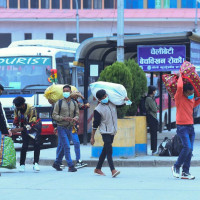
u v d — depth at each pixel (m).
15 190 27.00
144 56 51.59
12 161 35.78
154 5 170.88
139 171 35.88
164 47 51.25
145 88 43.25
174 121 80.50
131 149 40.09
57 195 25.33
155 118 42.38
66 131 35.94
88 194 25.58
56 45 61.72
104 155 33.41
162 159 39.12
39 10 167.12
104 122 32.53
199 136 61.34
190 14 163.88
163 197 24.72
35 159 36.25
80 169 37.66
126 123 39.88
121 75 41.47
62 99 35.69
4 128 34.16
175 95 30.86
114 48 57.19
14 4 172.88
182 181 30.33
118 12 50.81
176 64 51.22
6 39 164.38
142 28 164.00
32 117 35.59
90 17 162.00
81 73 60.94
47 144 62.69
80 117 58.56
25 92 55.44
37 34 163.75
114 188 27.52
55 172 35.84
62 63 57.78
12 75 56.03
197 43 51.41
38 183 29.73
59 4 173.00
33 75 55.84
